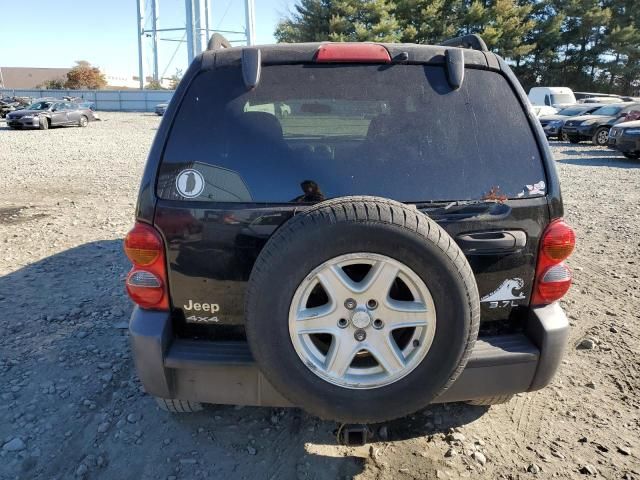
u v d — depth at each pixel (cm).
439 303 205
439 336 208
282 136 239
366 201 206
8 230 695
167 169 233
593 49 4934
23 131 2561
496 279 239
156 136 238
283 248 201
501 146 243
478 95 248
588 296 488
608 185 1095
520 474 262
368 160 235
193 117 239
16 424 298
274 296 203
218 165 233
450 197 233
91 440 286
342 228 199
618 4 4944
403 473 262
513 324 252
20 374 348
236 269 231
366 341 211
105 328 415
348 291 206
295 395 214
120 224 733
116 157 1523
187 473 262
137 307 244
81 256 592
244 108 240
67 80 7381
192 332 243
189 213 228
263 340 207
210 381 236
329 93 243
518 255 238
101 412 309
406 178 234
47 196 928
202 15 4597
